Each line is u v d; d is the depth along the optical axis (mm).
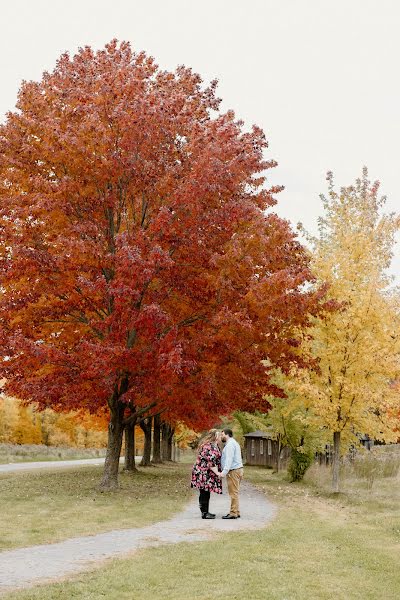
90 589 6629
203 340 15531
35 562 8047
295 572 7684
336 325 18391
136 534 10242
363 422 18516
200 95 18656
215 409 17984
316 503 15789
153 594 6516
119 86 16000
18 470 27719
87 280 14531
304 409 22844
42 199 14906
